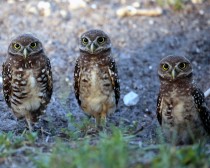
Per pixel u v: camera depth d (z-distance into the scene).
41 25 18.02
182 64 11.84
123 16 18.62
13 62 12.27
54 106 14.29
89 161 8.66
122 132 11.87
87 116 13.87
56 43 17.16
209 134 12.38
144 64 16.42
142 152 9.10
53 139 12.06
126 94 15.22
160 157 8.62
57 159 8.88
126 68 16.22
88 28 17.95
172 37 17.62
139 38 17.56
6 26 17.91
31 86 12.32
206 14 18.88
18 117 12.91
